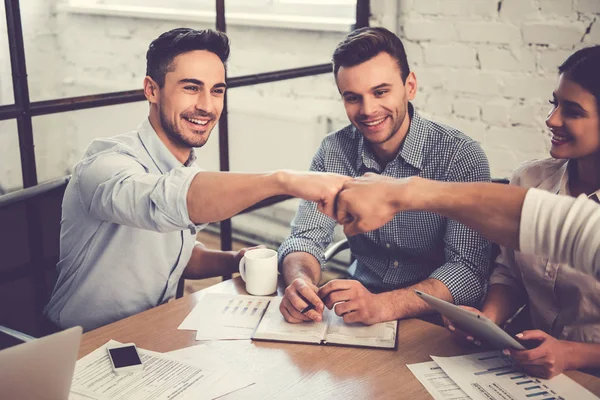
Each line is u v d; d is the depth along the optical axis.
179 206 1.37
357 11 2.91
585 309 1.54
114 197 1.46
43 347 0.99
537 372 1.30
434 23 2.79
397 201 1.29
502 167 2.75
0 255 1.88
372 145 2.00
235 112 3.08
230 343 1.43
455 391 1.26
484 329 1.27
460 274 1.74
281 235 3.14
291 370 1.33
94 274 1.73
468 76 2.75
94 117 2.15
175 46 1.66
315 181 1.36
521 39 2.58
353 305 1.52
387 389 1.27
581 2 2.42
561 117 1.51
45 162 2.05
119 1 2.34
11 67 1.89
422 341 1.45
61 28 2.16
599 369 1.47
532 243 1.13
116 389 1.25
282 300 1.57
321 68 2.84
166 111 1.70
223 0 2.51
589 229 1.06
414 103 2.94
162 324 1.51
